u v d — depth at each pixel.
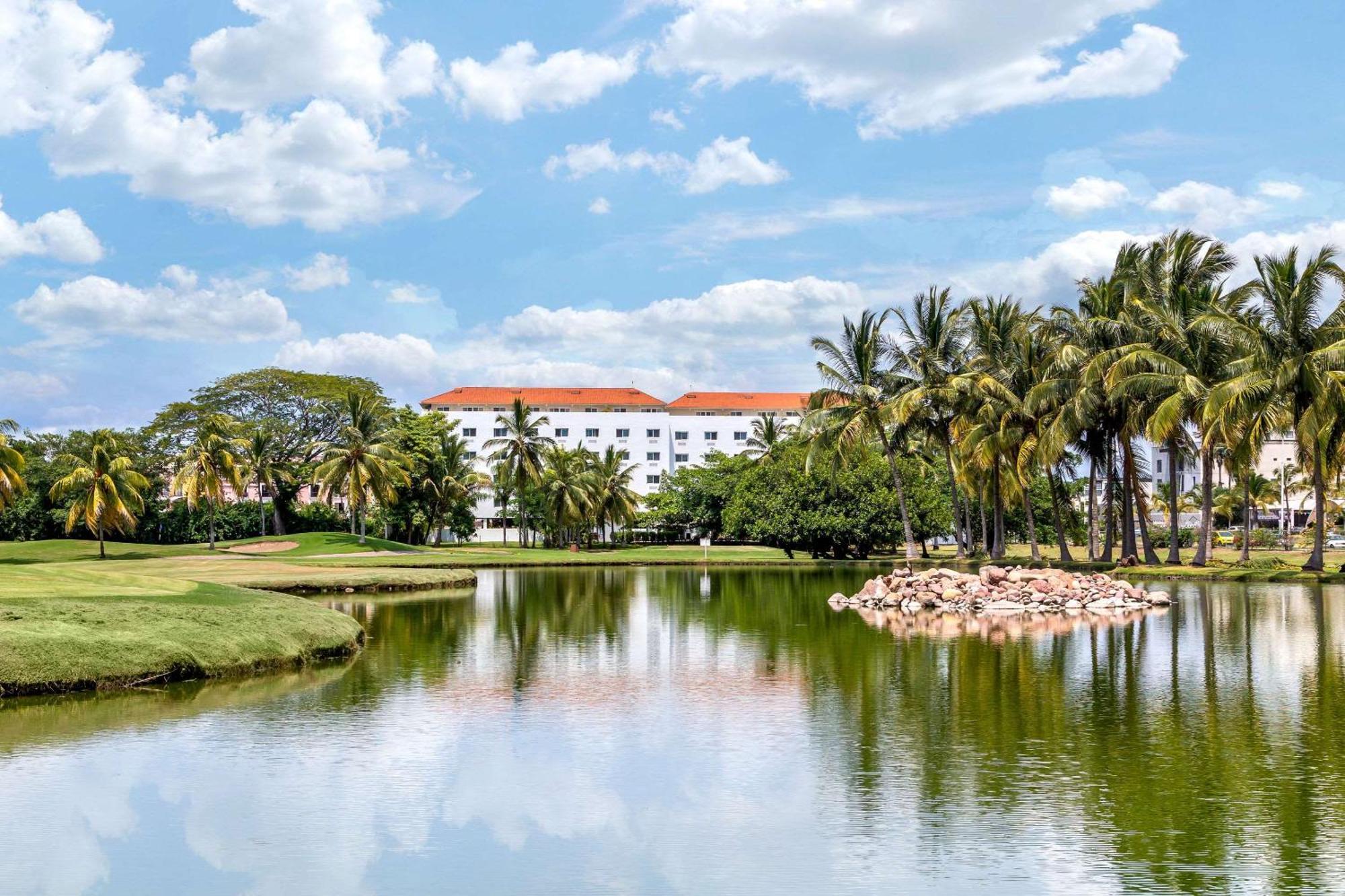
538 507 118.56
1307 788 13.30
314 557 76.69
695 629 31.80
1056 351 57.34
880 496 76.62
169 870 10.73
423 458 102.81
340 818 12.36
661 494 133.75
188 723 17.23
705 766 14.55
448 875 10.67
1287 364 45.91
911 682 21.50
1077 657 25.06
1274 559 71.12
